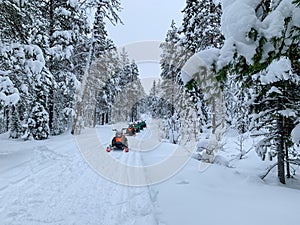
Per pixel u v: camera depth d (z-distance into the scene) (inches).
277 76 216.4
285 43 130.1
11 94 333.7
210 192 239.6
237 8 132.6
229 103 534.6
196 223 166.1
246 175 325.4
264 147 332.5
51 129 748.6
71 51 657.0
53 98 714.8
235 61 134.1
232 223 165.5
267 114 307.7
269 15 128.6
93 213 187.8
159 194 232.4
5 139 674.2
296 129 262.1
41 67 371.2
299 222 165.2
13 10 331.0
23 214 180.5
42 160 359.9
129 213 189.0
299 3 119.6
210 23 484.4
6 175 271.4
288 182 326.6
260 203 206.5
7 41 362.6
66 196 222.2
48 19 648.4
